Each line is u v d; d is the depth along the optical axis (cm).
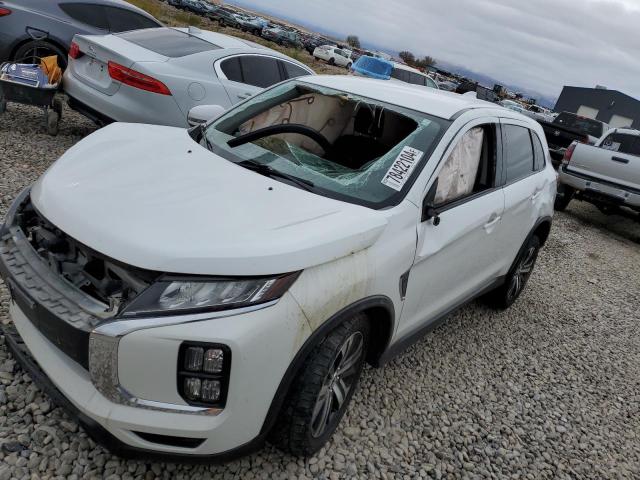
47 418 248
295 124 344
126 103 557
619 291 676
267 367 204
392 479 270
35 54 727
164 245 204
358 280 237
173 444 201
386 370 358
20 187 479
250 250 208
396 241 266
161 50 604
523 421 352
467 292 384
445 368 385
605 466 332
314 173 297
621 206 930
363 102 345
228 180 265
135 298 196
